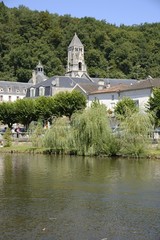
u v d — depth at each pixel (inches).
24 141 2864.2
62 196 1090.1
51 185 1258.6
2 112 3494.1
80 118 2240.4
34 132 2657.5
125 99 2864.2
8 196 1088.2
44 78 6815.9
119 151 2172.7
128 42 7824.8
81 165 1797.5
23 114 3442.4
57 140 2345.0
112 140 2182.6
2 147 2719.0
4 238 733.9
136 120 2127.2
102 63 7706.7
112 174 1504.7
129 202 1019.3
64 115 3398.1
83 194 1117.1
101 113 2235.5
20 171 1590.8
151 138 2242.9
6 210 933.8
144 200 1043.3
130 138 2121.1
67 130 2363.4
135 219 859.4
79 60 7101.4
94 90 3892.7
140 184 1278.3
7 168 1692.9
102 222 837.2
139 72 7249.0
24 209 943.7
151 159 2054.6
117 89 3376.0
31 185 1255.5
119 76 7140.8
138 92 3129.9
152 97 2768.2
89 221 844.6
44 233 762.8
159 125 2425.0
